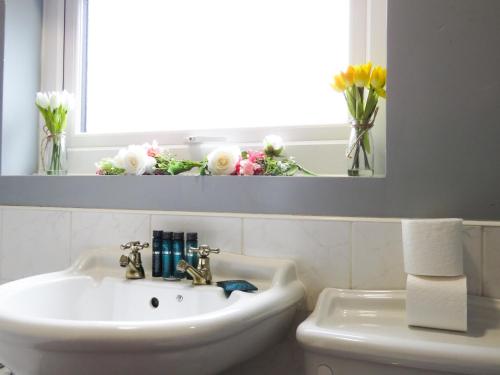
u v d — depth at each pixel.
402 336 0.69
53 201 1.18
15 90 1.34
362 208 0.88
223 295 0.85
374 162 1.05
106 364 0.56
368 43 1.12
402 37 0.85
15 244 1.22
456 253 0.70
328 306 0.82
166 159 1.15
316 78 1.20
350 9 1.15
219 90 1.30
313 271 0.91
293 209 0.94
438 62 0.83
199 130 1.26
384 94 0.96
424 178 0.84
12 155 1.32
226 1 1.30
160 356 0.56
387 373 0.63
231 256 0.96
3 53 1.30
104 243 1.11
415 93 0.85
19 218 1.21
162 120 1.37
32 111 1.40
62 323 0.57
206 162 1.06
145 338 0.55
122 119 1.42
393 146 0.86
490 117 0.80
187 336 0.57
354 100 0.98
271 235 0.95
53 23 1.45
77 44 1.44
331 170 1.12
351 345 0.64
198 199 1.02
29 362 0.59
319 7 1.20
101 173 1.19
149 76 1.39
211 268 0.97
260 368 0.96
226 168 1.00
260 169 1.02
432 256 0.71
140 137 1.33
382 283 0.86
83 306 0.98
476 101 0.81
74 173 1.40
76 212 1.14
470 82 0.81
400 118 0.86
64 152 1.33
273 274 0.90
